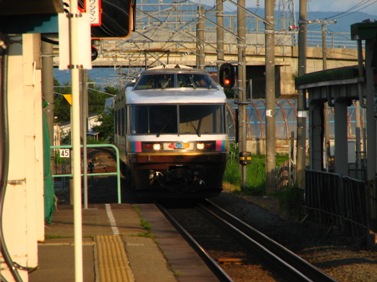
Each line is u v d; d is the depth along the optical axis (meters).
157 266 39.84
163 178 78.19
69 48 25.81
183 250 44.81
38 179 46.03
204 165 77.94
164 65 86.75
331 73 59.16
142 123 78.25
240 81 96.31
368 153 52.34
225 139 78.81
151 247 45.72
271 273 44.75
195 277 37.28
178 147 77.44
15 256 30.56
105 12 50.34
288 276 42.69
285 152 163.00
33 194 36.81
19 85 30.27
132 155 77.94
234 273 44.69
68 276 36.09
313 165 67.12
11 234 30.50
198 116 78.62
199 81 82.38
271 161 89.00
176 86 81.12
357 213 52.31
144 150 77.44
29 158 37.19
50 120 71.06
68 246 45.06
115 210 64.56
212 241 58.53
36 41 44.41
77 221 25.62
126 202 83.81
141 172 77.75
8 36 29.81
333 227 58.38
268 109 88.69
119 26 51.75
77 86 25.72
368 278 40.38
